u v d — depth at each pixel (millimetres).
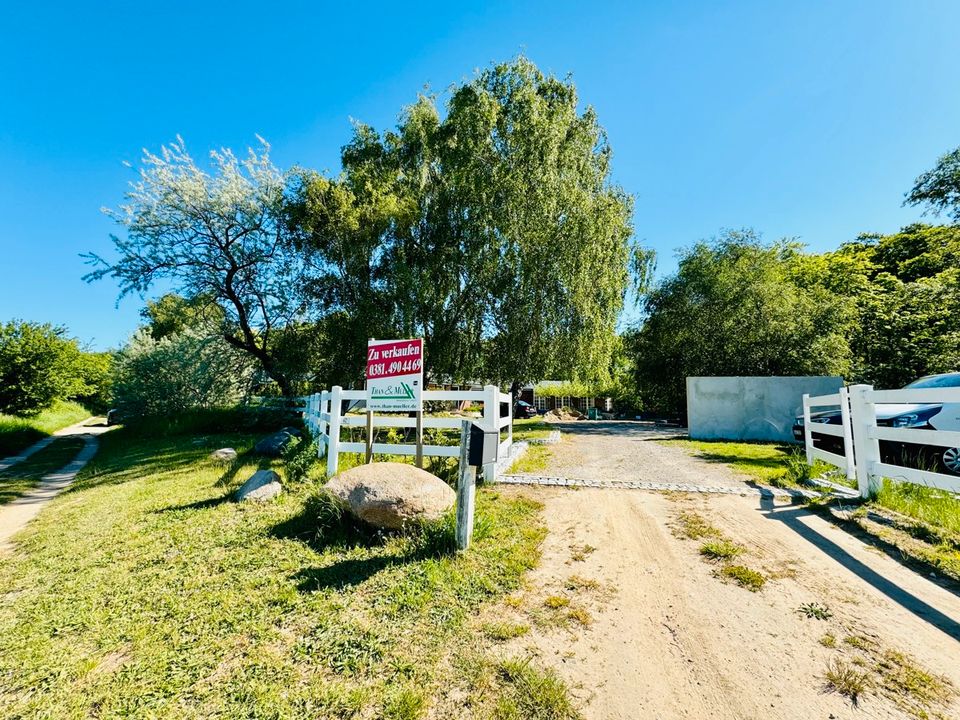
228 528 4801
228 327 19234
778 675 2344
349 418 6902
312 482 6535
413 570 3633
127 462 11008
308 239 17859
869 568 3434
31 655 2785
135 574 3838
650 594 3213
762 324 18125
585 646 2652
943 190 13711
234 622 3021
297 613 3096
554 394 34125
